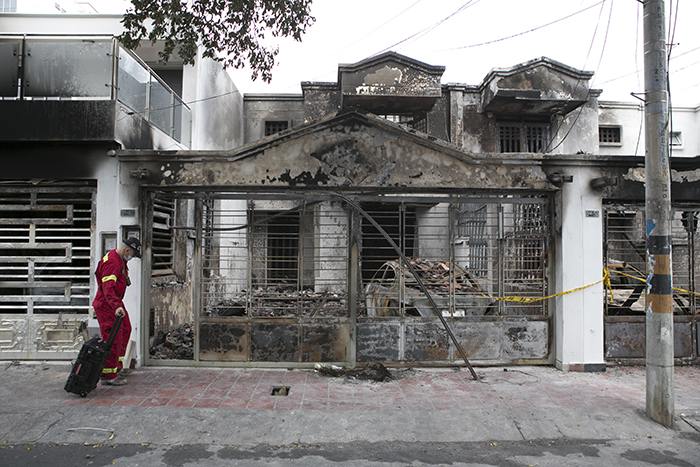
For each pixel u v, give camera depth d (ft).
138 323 18.42
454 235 19.51
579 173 18.98
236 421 13.19
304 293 19.15
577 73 35.24
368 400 14.90
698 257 20.97
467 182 18.69
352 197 18.80
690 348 20.02
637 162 18.93
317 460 11.26
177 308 25.85
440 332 18.95
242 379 16.97
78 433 12.45
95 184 18.71
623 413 14.15
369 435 12.65
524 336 19.30
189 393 15.33
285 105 41.27
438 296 19.84
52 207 18.95
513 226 19.92
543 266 19.66
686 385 17.17
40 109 18.17
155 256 23.38
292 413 13.75
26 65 19.20
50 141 18.16
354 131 18.52
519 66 34.73
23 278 19.79
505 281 19.75
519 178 18.79
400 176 18.56
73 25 31.22
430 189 18.89
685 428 13.37
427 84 35.01
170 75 32.22
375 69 34.91
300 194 18.92
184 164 18.37
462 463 11.23
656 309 13.71
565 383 16.93
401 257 17.90
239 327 18.56
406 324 18.85
